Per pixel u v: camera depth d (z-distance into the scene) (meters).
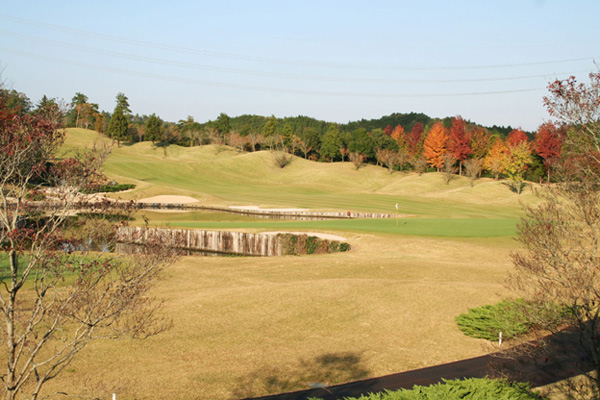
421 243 42.19
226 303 24.39
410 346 19.69
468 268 32.94
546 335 18.72
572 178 14.02
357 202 90.69
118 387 15.33
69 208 10.53
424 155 136.38
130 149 157.50
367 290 26.41
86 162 10.73
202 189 104.12
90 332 10.97
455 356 18.69
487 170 136.25
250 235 48.62
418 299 25.22
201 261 35.62
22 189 10.53
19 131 10.35
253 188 114.81
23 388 15.10
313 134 173.12
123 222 11.38
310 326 21.70
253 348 19.19
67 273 23.11
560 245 13.48
